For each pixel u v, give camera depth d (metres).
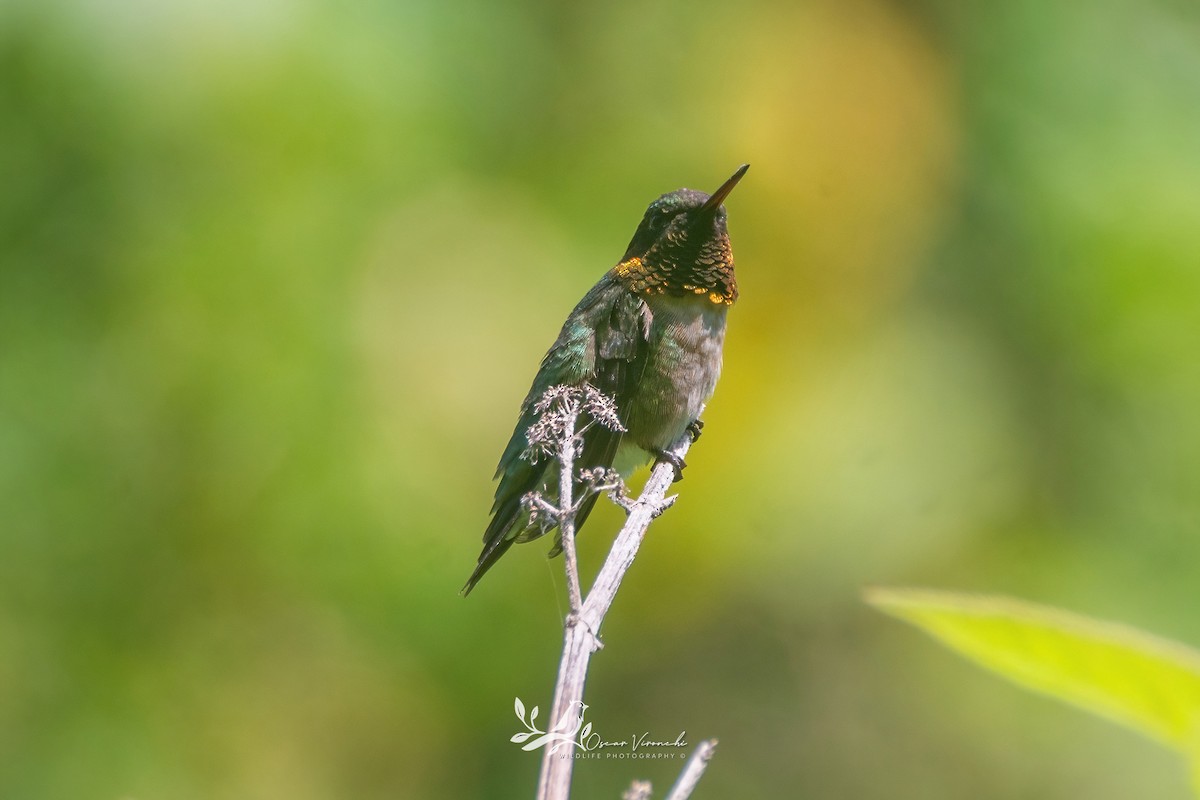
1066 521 11.83
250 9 9.90
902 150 12.50
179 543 10.10
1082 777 11.71
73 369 10.18
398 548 10.11
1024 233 12.11
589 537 11.51
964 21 12.80
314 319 10.29
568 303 10.91
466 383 10.49
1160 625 11.27
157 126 9.93
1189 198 11.75
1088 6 12.60
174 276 10.30
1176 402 11.56
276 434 10.15
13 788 9.49
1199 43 12.54
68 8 9.66
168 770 9.80
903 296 12.48
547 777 3.52
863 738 12.12
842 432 12.10
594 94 11.93
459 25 11.05
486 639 10.31
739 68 12.32
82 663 9.90
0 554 9.86
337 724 10.23
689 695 12.16
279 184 10.23
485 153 11.04
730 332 12.26
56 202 10.13
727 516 11.88
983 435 12.02
